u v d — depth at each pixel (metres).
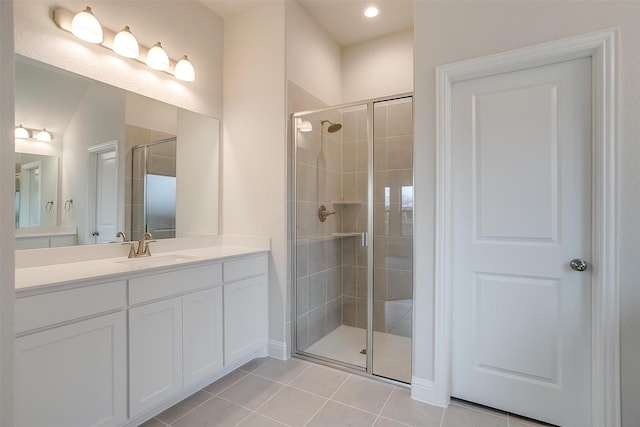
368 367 2.19
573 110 1.56
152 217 2.20
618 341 1.40
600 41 1.43
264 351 2.45
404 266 2.28
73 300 1.31
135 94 2.09
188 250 2.37
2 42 0.71
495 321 1.75
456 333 1.85
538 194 1.64
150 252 2.13
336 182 2.51
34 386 1.21
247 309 2.24
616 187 1.41
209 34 2.56
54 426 1.26
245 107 2.56
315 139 2.52
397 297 2.30
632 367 1.39
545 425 1.63
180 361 1.76
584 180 1.54
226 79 2.67
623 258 1.40
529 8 1.58
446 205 1.80
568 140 1.57
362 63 3.14
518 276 1.69
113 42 1.90
